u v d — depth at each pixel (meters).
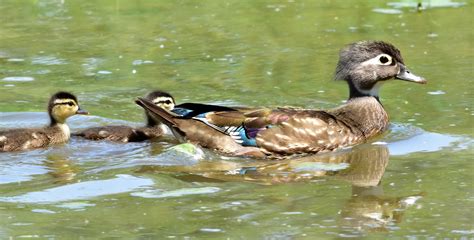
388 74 16.86
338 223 11.93
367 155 15.46
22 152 15.77
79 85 19.09
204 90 18.67
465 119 16.86
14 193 13.33
